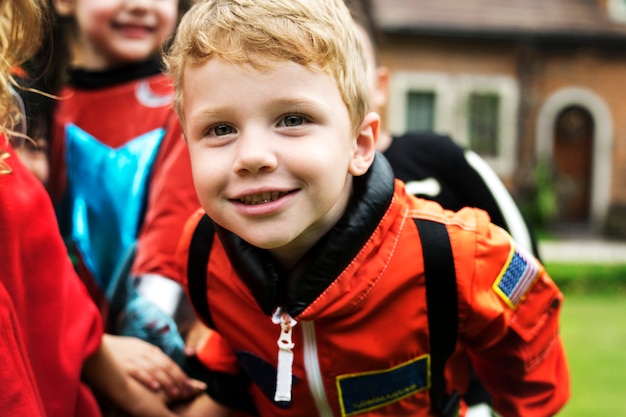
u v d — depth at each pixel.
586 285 7.75
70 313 1.32
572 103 13.15
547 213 12.70
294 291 1.19
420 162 1.84
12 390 1.10
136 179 1.80
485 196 1.79
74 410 1.33
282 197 1.07
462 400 1.58
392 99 12.65
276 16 1.07
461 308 1.28
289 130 1.06
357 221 1.19
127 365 1.56
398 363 1.31
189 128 1.11
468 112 12.88
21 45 1.28
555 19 12.84
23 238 1.22
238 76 1.04
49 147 1.86
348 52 1.15
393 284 1.25
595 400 3.76
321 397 1.33
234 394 1.53
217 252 1.36
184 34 1.14
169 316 1.67
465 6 12.75
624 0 13.05
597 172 13.27
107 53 1.90
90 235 1.82
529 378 1.43
